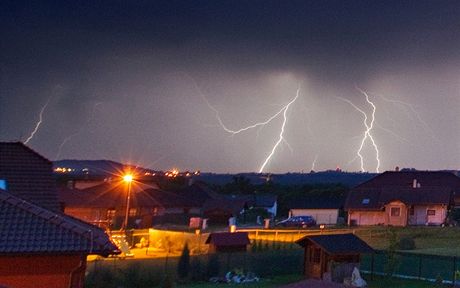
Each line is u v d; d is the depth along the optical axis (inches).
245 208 3041.3
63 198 2250.2
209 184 4065.0
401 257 1387.8
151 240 1850.4
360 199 2667.3
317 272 1311.5
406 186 2790.4
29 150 904.9
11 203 589.9
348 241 1321.4
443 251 1665.8
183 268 1263.5
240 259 1373.0
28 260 551.2
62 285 559.8
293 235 2006.6
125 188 2610.7
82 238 566.6
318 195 3221.0
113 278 1112.2
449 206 2564.0
